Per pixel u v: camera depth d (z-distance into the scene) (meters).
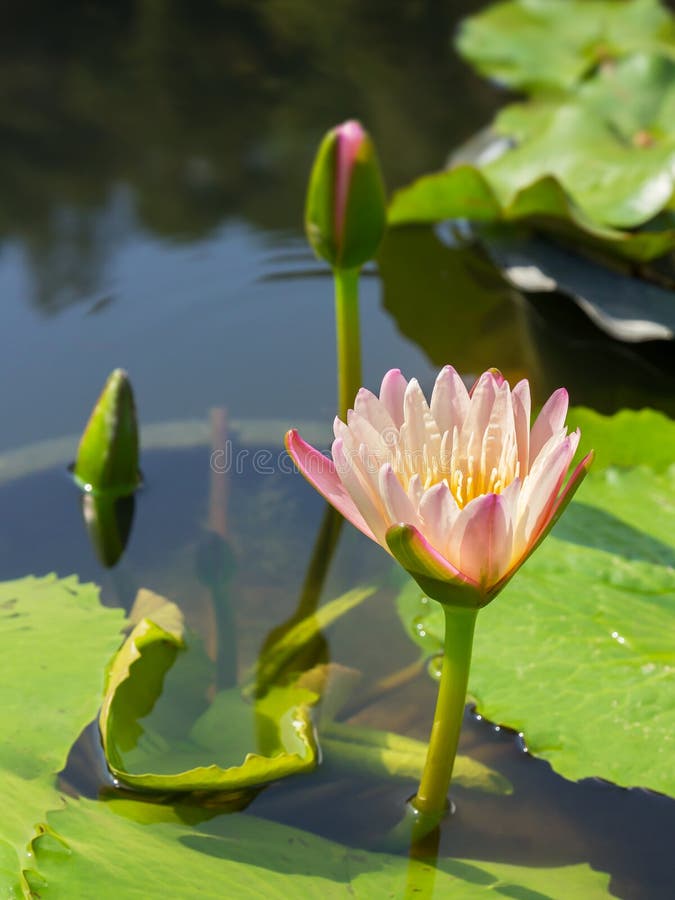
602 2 1.83
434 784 1.20
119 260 1.57
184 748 1.23
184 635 1.28
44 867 1.17
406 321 1.50
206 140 1.69
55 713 1.23
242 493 1.38
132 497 1.38
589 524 1.31
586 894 1.18
